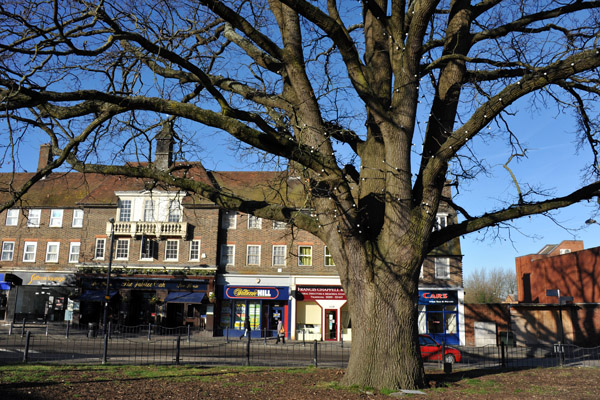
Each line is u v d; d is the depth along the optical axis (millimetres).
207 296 34531
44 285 36188
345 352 23969
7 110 8609
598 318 27297
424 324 33781
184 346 24719
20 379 9789
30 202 37625
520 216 10055
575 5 10227
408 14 10609
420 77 10688
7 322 35375
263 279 34938
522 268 43375
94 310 35406
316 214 10109
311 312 35562
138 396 8281
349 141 11086
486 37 10820
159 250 35438
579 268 31094
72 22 9148
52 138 10844
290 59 9773
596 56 7957
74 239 37031
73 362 14578
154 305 34594
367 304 9516
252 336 34344
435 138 10266
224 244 35781
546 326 31406
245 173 37000
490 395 8914
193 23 11500
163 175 10656
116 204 36000
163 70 11016
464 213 11383
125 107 9047
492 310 33281
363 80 9711
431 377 10836
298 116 10148
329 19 9008
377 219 10031
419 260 9508
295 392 8805
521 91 8508
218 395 8477
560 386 10258
